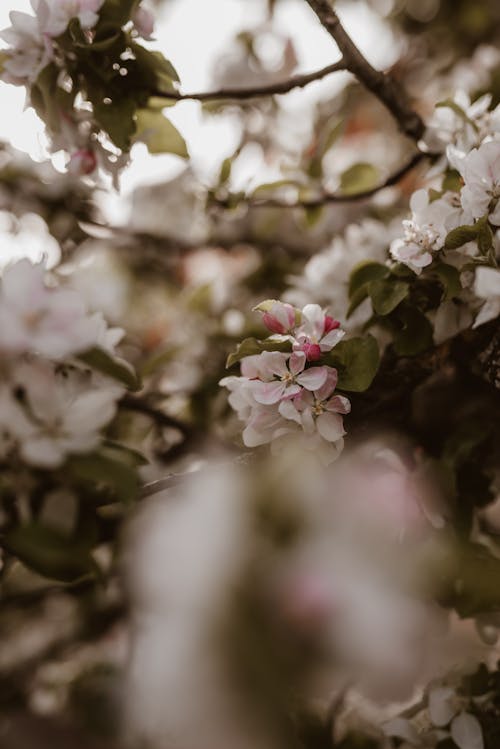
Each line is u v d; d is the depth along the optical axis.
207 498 0.55
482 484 0.77
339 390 0.69
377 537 0.56
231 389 0.68
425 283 0.71
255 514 0.55
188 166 1.00
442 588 0.67
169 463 0.90
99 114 0.75
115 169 0.78
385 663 0.53
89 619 0.98
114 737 0.78
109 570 0.69
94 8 0.72
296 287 0.90
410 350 0.71
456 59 1.31
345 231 0.97
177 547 0.54
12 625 1.03
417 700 0.77
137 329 1.14
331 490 0.57
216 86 1.13
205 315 1.01
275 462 0.61
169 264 1.19
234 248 1.13
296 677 0.53
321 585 0.53
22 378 0.60
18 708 0.90
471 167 0.67
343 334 0.66
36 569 0.61
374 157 1.27
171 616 0.53
